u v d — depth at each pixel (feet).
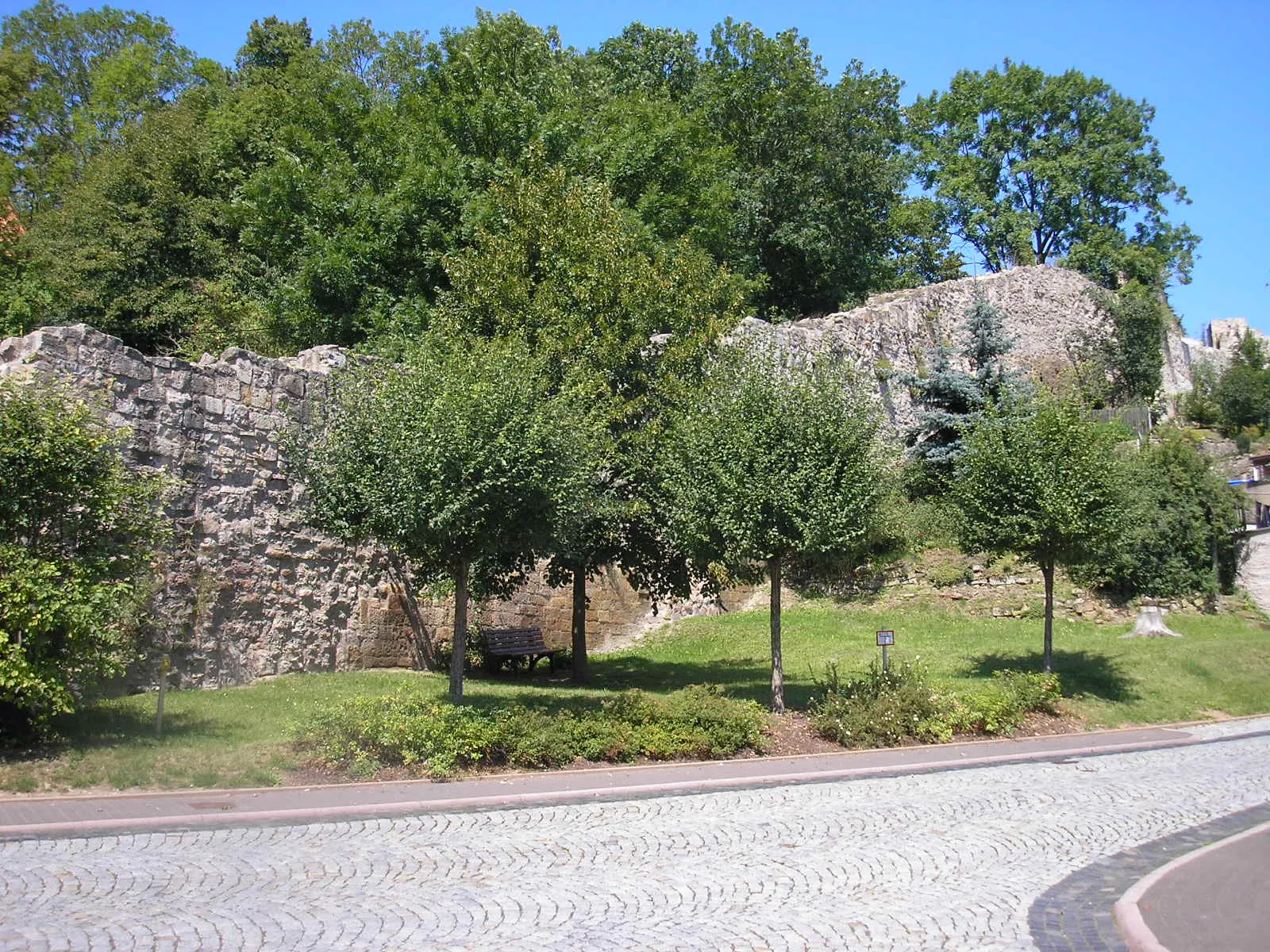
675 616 77.05
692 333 58.54
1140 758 42.37
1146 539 68.90
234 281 90.12
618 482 55.98
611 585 74.13
